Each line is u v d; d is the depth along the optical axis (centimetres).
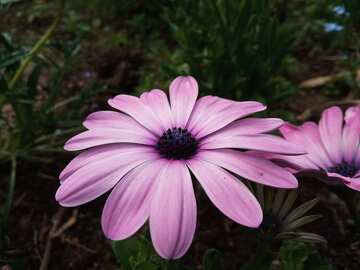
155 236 9
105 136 11
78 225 17
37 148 19
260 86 20
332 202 17
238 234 16
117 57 25
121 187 10
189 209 9
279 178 10
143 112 12
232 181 10
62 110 22
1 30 29
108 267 16
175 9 20
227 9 19
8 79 19
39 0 31
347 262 15
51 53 25
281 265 12
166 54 24
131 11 30
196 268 15
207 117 11
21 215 17
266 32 19
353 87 24
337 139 12
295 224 11
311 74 25
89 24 29
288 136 12
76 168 10
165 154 11
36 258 16
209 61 19
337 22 26
